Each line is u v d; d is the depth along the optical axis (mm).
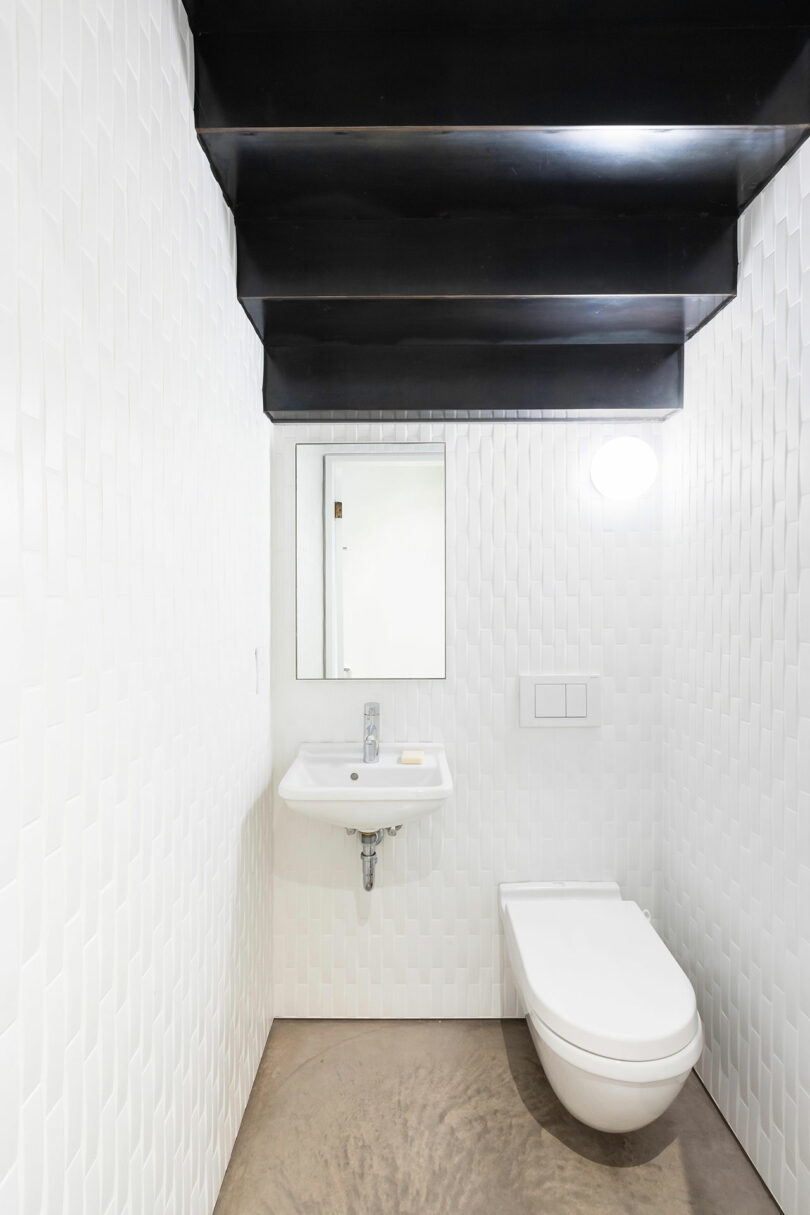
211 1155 1495
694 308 1796
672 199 1610
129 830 1037
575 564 2244
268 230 1680
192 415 1341
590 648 2252
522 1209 1547
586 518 2244
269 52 1322
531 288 1682
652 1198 1564
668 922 2197
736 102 1324
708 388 1896
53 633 809
